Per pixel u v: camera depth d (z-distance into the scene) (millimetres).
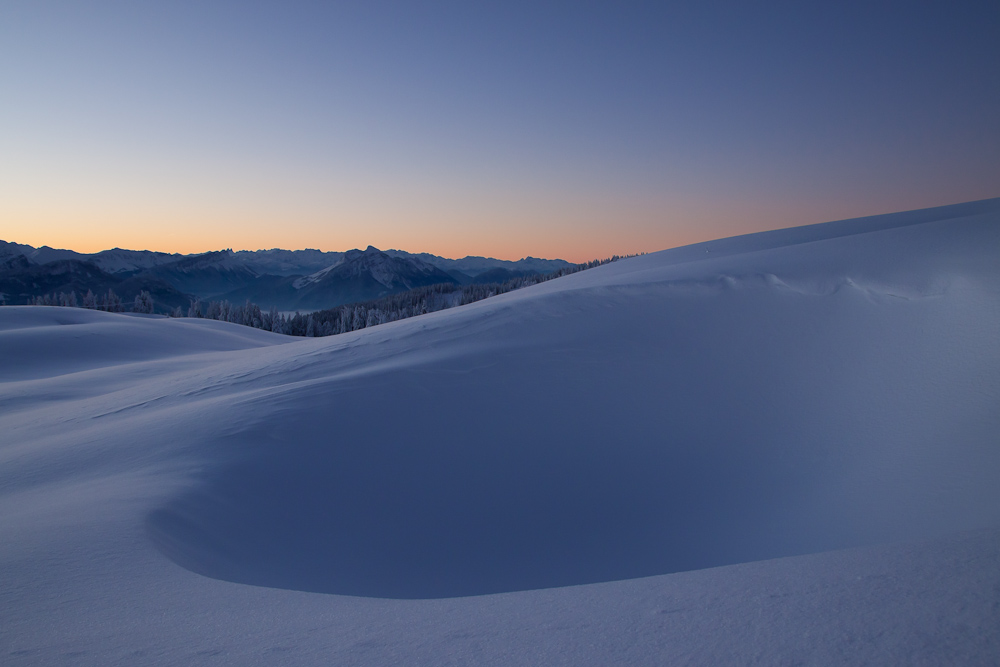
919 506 4402
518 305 11938
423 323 12734
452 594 4277
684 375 8008
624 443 6586
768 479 5652
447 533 5188
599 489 5824
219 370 13500
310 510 5316
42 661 1869
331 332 100000
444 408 7430
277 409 7500
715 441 6484
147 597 2633
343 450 6426
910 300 8391
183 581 2938
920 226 11930
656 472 6035
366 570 4566
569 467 6199
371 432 6828
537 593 2490
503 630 1906
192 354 25547
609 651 1620
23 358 23000
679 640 1647
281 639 2002
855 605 1758
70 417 10539
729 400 7281
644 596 2158
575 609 2092
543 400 7586
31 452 7453
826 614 1721
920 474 4973
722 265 12781
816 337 8305
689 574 2477
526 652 1670
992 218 10930
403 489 5809
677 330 9430
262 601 2648
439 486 5887
